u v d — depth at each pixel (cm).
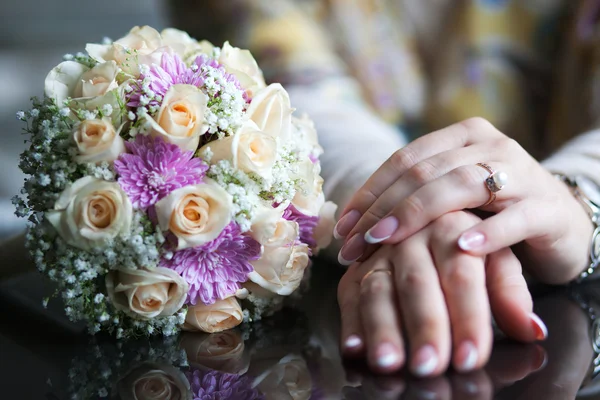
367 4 158
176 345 80
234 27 144
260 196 79
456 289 74
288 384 72
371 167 95
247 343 79
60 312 89
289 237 79
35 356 79
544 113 151
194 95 76
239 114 77
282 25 139
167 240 75
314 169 85
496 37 151
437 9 163
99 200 74
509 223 79
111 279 76
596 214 90
